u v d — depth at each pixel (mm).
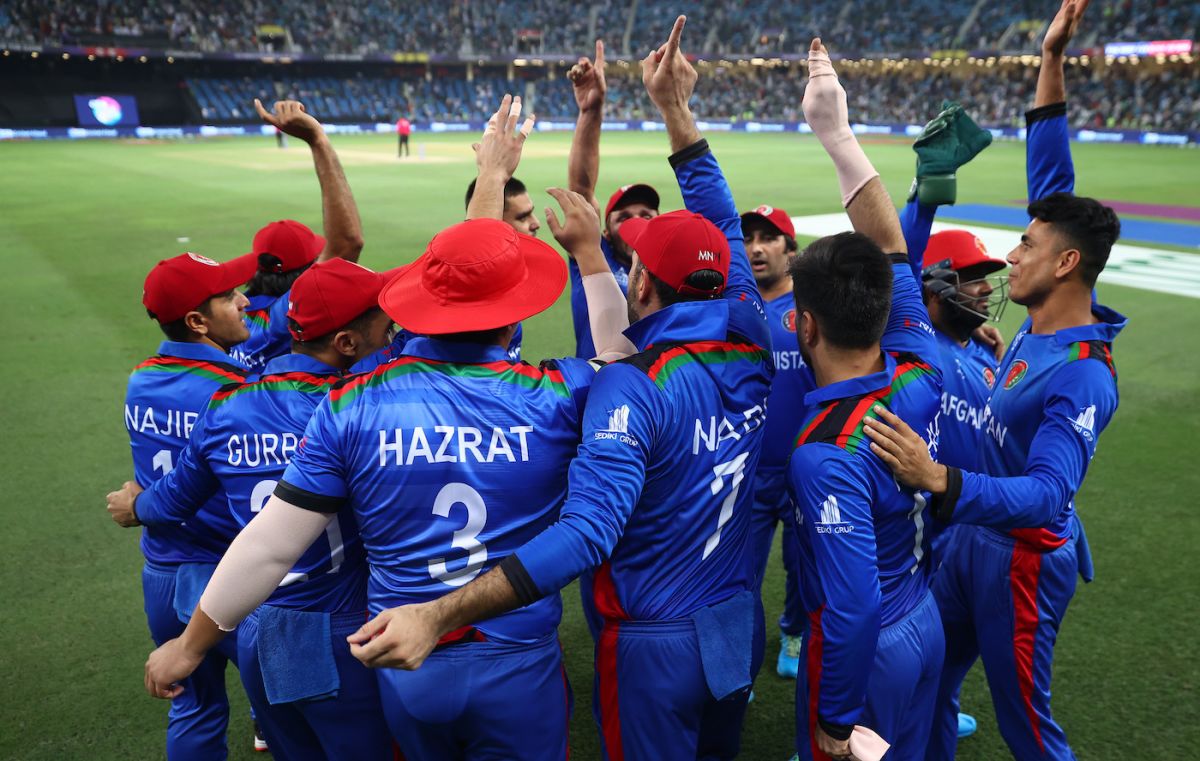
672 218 2350
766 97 62000
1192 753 3299
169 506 2553
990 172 29297
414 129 57375
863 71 62469
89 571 4738
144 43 49406
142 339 9281
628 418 2109
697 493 2266
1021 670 2725
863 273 2166
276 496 2072
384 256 14094
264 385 2486
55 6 49219
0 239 15461
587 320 3713
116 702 3666
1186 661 3889
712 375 2281
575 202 2869
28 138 45781
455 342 2146
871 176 2652
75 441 6574
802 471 2166
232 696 3838
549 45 63594
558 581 1917
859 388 2211
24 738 3436
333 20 58125
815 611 2275
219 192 23109
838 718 2137
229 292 2961
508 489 2109
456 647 2092
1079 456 2412
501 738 2146
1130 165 30812
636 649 2299
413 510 2084
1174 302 10906
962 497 2152
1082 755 3293
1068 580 2678
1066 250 2588
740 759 3371
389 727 2234
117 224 17234
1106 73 52188
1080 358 2531
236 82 55250
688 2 64562
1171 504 5473
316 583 2395
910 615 2334
